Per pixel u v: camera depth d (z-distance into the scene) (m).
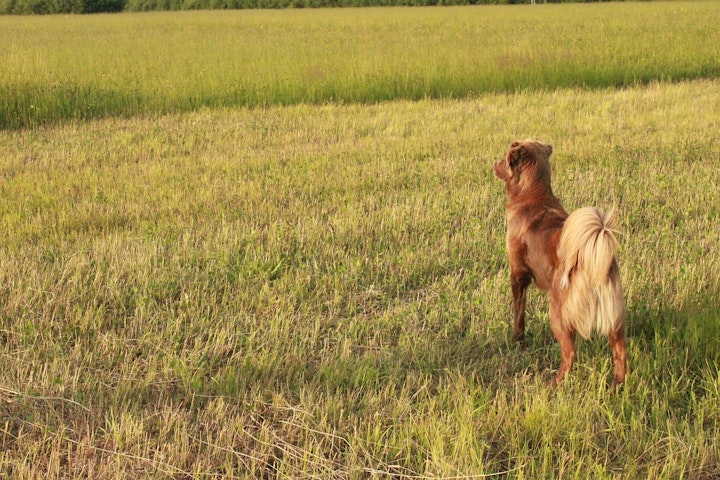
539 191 4.75
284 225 7.50
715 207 7.90
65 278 6.23
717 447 3.91
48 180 9.39
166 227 7.48
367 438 3.97
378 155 10.52
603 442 4.05
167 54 20.44
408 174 9.39
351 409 4.34
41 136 12.19
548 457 3.86
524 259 4.72
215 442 4.04
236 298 5.84
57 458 3.84
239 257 6.70
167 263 6.57
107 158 10.63
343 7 67.19
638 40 21.05
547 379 4.78
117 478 3.69
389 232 7.37
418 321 5.55
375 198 8.38
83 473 3.79
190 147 11.31
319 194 8.73
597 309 4.09
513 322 5.32
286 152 10.85
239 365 4.81
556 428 4.06
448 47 20.48
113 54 20.48
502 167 4.93
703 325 5.12
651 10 39.25
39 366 4.73
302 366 4.82
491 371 4.81
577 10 42.62
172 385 4.67
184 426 4.10
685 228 7.23
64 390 4.50
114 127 12.97
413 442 3.96
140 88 15.28
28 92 13.98
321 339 5.34
